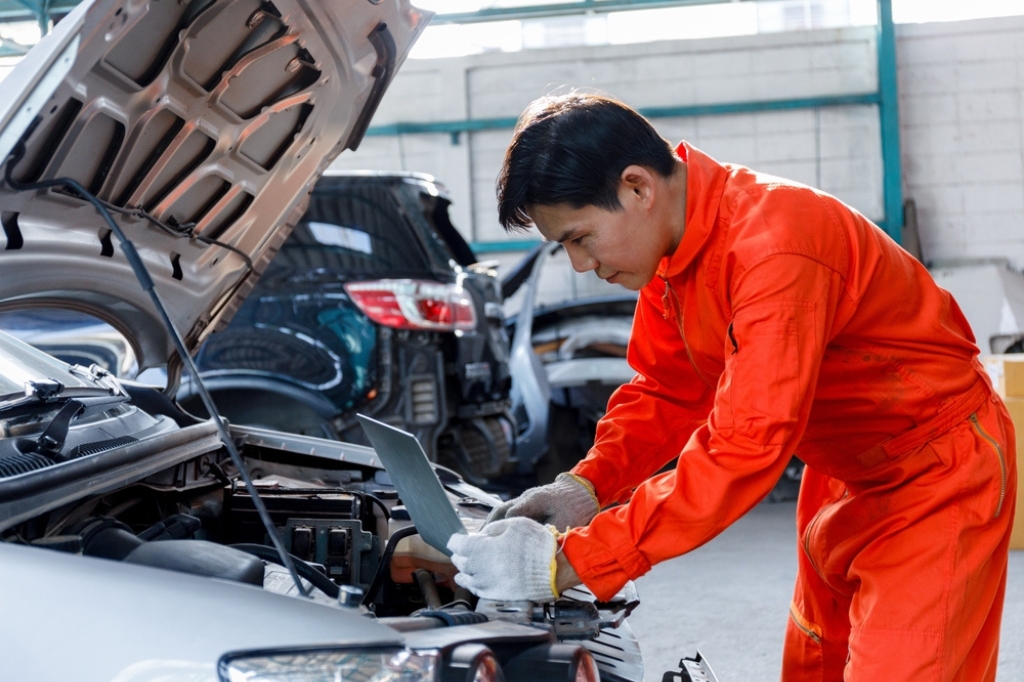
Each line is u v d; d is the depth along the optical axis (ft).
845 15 28.02
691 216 3.98
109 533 3.92
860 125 28.12
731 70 28.50
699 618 10.42
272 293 12.44
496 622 3.43
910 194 28.09
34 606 2.93
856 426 4.35
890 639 4.03
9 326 11.66
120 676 2.76
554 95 4.17
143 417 5.52
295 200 6.05
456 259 14.87
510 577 3.59
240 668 2.75
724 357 4.36
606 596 3.61
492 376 13.61
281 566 4.29
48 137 3.88
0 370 4.75
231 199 5.53
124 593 2.98
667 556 3.59
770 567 12.86
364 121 5.93
